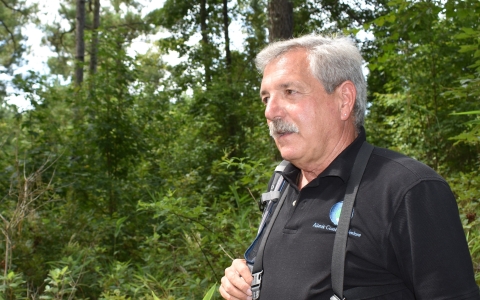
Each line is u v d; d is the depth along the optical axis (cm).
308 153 165
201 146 1101
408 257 135
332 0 1437
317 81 164
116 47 751
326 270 145
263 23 1634
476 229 359
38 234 468
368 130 988
